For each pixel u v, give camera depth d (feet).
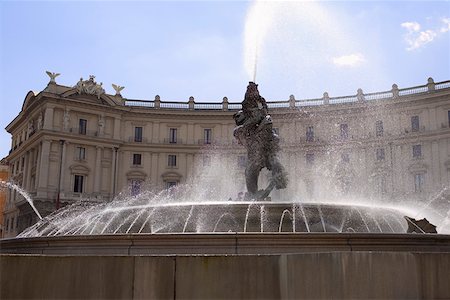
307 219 39.27
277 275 17.90
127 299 17.72
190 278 17.93
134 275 17.88
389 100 212.23
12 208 229.25
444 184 195.31
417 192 200.85
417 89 208.44
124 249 24.85
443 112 200.85
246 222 39.19
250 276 17.93
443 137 198.49
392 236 24.18
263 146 51.60
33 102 218.38
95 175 217.56
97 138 219.20
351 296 17.20
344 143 218.38
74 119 217.36
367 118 216.54
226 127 236.02
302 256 17.85
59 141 210.38
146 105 235.81
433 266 17.40
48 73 215.10
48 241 27.17
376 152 212.43
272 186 50.65
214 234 23.86
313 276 17.63
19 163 239.30
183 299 17.81
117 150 226.79
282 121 228.02
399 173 205.87
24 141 226.17
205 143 235.40
